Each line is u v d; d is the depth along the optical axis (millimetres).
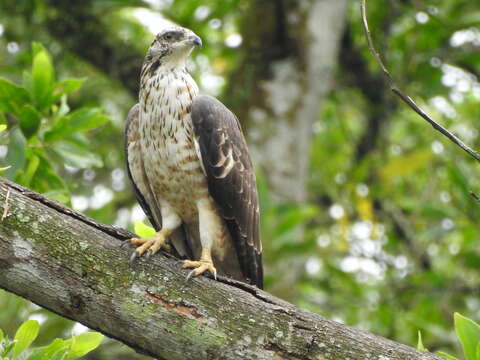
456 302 14578
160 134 8578
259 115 13633
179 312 6363
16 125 8398
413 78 16156
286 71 13961
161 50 8773
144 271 6484
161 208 8977
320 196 17672
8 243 6266
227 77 15062
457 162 13992
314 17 14312
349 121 19234
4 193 6379
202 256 8617
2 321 11500
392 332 13852
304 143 13672
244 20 14516
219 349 6281
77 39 14555
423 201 15148
